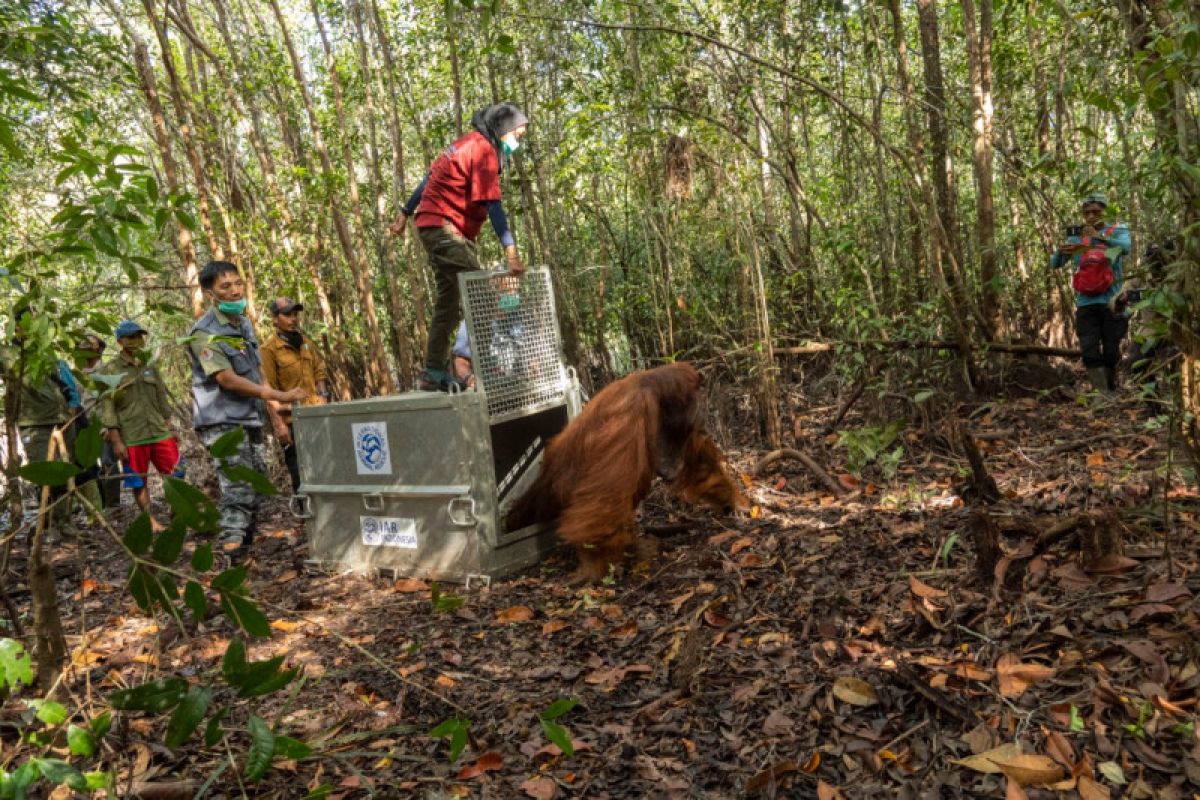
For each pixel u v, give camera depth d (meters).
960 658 3.06
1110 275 6.56
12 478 2.49
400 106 10.07
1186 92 3.15
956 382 7.04
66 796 2.53
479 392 4.73
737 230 6.87
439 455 4.77
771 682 3.16
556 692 3.34
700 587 4.18
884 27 7.86
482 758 2.83
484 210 5.55
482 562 4.71
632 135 7.56
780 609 3.79
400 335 9.45
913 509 4.85
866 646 3.29
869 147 7.95
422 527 4.91
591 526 4.45
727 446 6.86
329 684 3.59
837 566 4.16
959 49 8.88
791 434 6.81
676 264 7.97
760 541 4.73
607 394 4.73
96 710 2.60
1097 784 2.36
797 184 7.54
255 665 1.84
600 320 8.69
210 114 8.65
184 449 9.37
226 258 8.48
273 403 6.58
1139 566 3.48
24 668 1.68
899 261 7.21
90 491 3.83
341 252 10.09
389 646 3.99
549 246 8.27
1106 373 6.81
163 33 7.18
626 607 4.16
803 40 7.68
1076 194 4.98
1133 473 4.80
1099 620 3.14
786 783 2.58
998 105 8.09
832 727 2.84
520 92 8.55
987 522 3.62
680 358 7.98
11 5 5.02
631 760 2.80
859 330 6.59
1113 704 2.67
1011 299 8.15
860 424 6.93
